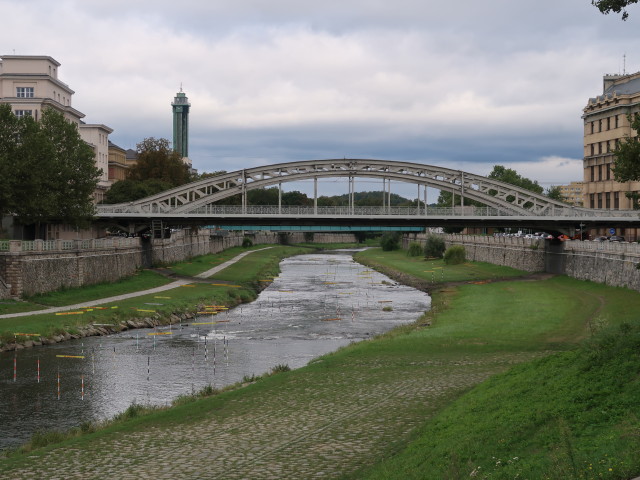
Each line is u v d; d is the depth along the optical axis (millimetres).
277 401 33344
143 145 153250
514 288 86938
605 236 131500
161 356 51344
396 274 124188
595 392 23078
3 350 51719
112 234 132625
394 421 28531
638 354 25359
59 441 29547
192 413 31922
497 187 104125
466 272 117125
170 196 101875
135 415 33406
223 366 47969
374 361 42844
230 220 102000
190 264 127688
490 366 39844
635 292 70500
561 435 19453
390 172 103750
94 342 56656
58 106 123875
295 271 138125
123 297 78438
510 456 19984
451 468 19406
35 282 70250
